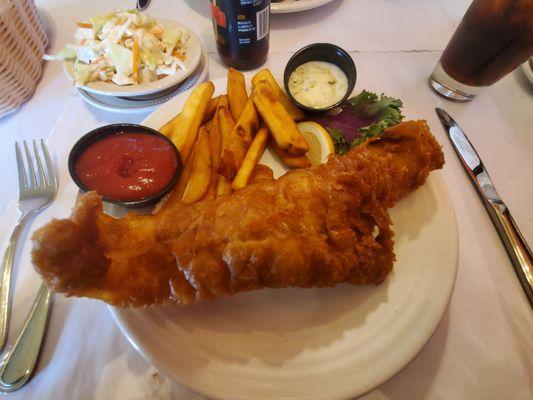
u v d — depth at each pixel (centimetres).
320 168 21
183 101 29
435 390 20
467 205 26
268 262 19
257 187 21
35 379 20
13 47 30
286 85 29
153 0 40
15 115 32
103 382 20
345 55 29
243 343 20
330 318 21
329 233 20
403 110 31
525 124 31
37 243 16
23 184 26
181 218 20
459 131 29
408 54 35
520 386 20
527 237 25
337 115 29
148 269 19
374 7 40
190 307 21
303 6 36
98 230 18
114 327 21
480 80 30
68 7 39
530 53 27
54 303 22
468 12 28
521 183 27
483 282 23
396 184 21
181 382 18
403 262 22
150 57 30
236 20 30
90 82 30
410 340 19
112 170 24
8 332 21
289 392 18
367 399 20
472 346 21
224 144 26
